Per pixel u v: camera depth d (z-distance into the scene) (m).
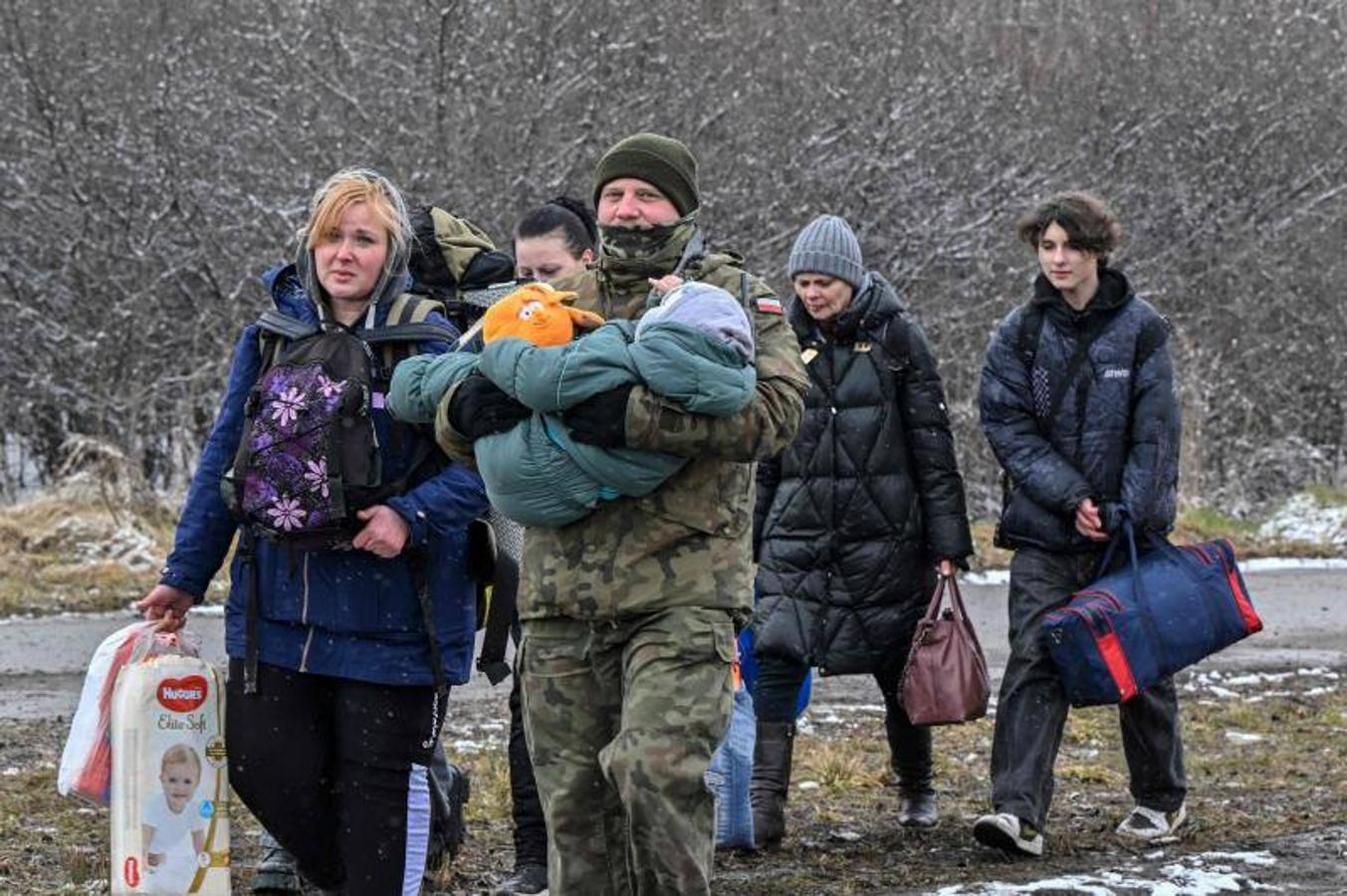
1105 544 7.98
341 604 5.72
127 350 23.75
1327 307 34.19
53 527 17.92
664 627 5.21
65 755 6.07
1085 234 7.92
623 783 5.14
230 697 5.86
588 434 5.08
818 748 10.33
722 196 26.55
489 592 7.46
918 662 7.93
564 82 25.81
